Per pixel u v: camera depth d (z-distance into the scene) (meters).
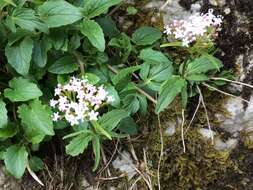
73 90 0.22
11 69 0.25
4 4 0.22
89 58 0.25
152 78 0.24
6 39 0.24
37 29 0.23
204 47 0.23
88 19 0.24
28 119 0.23
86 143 0.22
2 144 0.24
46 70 0.24
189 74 0.24
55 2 0.23
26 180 0.25
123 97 0.24
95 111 0.23
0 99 0.23
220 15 0.25
